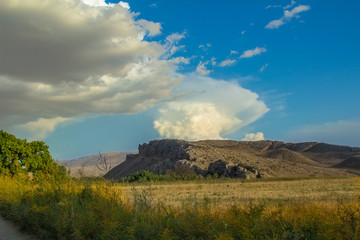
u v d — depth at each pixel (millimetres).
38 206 14203
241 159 123938
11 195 17828
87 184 15414
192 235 9133
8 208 16109
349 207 10375
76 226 10453
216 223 9609
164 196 29672
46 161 37062
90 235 10320
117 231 9430
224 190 38312
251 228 9031
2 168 33812
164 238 8633
